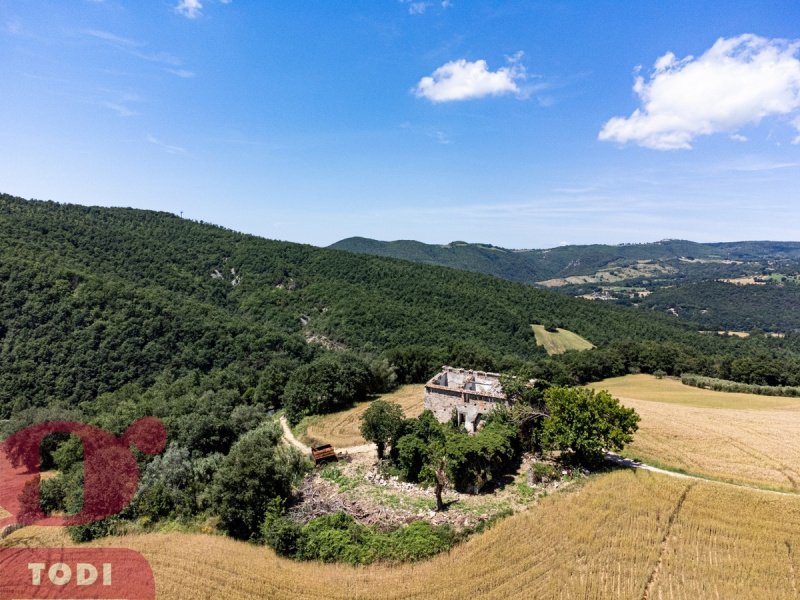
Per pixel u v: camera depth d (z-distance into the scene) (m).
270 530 31.22
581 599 24.19
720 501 32.53
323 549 29.33
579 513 31.48
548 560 27.06
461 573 26.36
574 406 38.12
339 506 35.28
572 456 39.97
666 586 25.14
